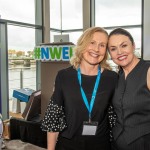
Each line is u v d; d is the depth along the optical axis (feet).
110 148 5.65
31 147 8.91
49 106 5.69
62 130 5.61
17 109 10.29
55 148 5.78
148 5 16.30
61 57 7.89
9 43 14.64
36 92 9.12
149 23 16.38
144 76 5.04
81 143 5.41
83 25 18.26
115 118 5.58
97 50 5.35
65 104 5.52
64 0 19.01
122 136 5.25
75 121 5.39
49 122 5.62
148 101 4.95
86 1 17.98
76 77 5.56
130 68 5.30
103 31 5.44
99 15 18.19
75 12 18.70
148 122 5.03
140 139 5.04
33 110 9.00
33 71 16.29
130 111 5.09
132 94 5.07
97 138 5.40
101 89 5.44
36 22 17.38
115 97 5.40
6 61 14.32
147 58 16.58
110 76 5.59
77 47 5.51
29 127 9.06
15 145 9.16
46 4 17.43
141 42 16.84
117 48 5.19
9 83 14.55
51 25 18.53
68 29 19.24
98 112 5.38
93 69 5.60
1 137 8.12
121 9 17.39
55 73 8.17
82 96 5.40
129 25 17.29
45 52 8.16
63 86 5.54
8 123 10.14
